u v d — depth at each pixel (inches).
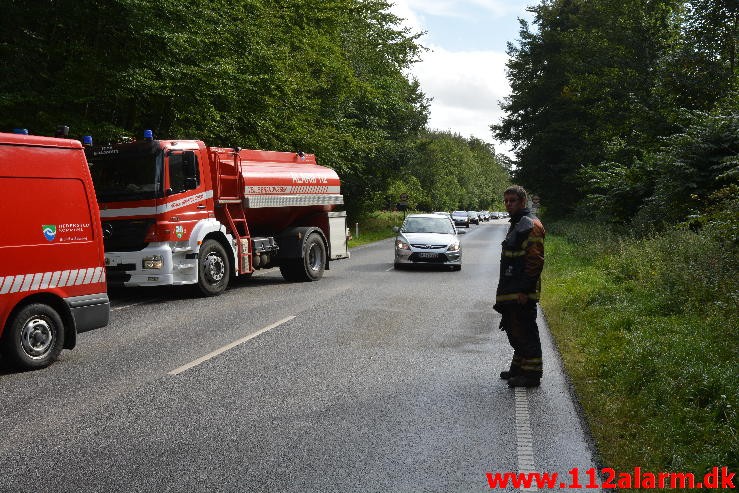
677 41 1227.9
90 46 620.1
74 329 304.0
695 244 489.4
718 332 301.3
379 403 231.8
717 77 874.8
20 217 283.1
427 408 226.2
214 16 658.2
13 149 284.0
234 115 749.3
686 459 176.4
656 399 224.2
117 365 288.0
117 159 492.1
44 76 567.5
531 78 1857.8
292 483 163.0
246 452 183.8
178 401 233.1
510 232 258.1
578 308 424.8
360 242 1393.9
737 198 434.6
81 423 208.8
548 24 1824.6
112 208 490.6
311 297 513.3
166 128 721.6
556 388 253.1
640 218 776.3
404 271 736.3
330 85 1116.5
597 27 1451.8
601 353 300.7
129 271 482.6
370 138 1360.7
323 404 230.1
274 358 301.3
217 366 285.4
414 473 169.8
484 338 352.5
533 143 1839.3
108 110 661.9
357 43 1398.9
